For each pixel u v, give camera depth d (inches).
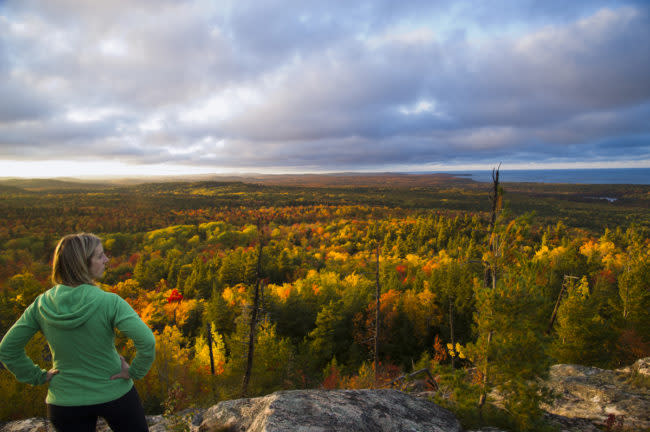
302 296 1721.2
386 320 1419.8
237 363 835.4
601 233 6043.3
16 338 67.4
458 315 1497.3
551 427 190.1
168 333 811.4
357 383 601.6
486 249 235.1
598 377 307.9
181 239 5974.4
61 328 65.3
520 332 194.2
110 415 71.4
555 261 1673.2
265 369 834.8
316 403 125.7
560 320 693.9
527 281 198.8
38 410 357.7
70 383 68.1
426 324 1507.1
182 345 1445.6
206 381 743.7
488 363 198.8
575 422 210.8
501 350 191.3
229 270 2711.6
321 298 1732.3
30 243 4916.3
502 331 198.7
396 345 1393.9
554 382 307.7
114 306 70.9
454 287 1467.8
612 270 1782.7
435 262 3452.3
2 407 340.8
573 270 1385.3
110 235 5821.9
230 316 1450.5
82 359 67.9
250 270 2500.0
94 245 71.9
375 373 618.2
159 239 5753.0
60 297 67.1
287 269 3339.1
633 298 741.3
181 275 3070.9
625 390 271.4
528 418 184.1
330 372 916.6
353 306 1517.0
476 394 196.1
